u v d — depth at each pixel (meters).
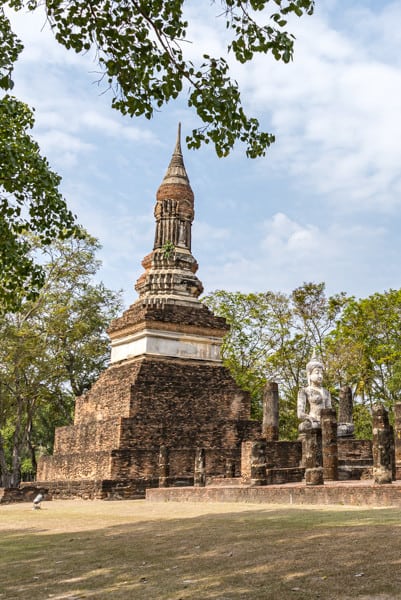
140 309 37.09
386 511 15.77
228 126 13.89
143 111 14.22
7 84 15.62
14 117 20.30
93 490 30.97
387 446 20.05
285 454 30.34
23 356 40.94
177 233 41.59
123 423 33.34
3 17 16.41
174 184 42.28
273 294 50.75
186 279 39.94
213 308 51.16
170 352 36.62
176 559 10.88
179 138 44.19
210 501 23.00
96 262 47.12
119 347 38.44
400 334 47.47
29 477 67.44
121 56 13.95
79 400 39.47
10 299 20.42
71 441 37.56
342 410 34.31
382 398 46.97
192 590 8.58
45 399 48.03
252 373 48.94
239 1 12.84
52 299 46.19
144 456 32.62
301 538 11.98
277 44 13.08
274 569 9.47
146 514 19.45
